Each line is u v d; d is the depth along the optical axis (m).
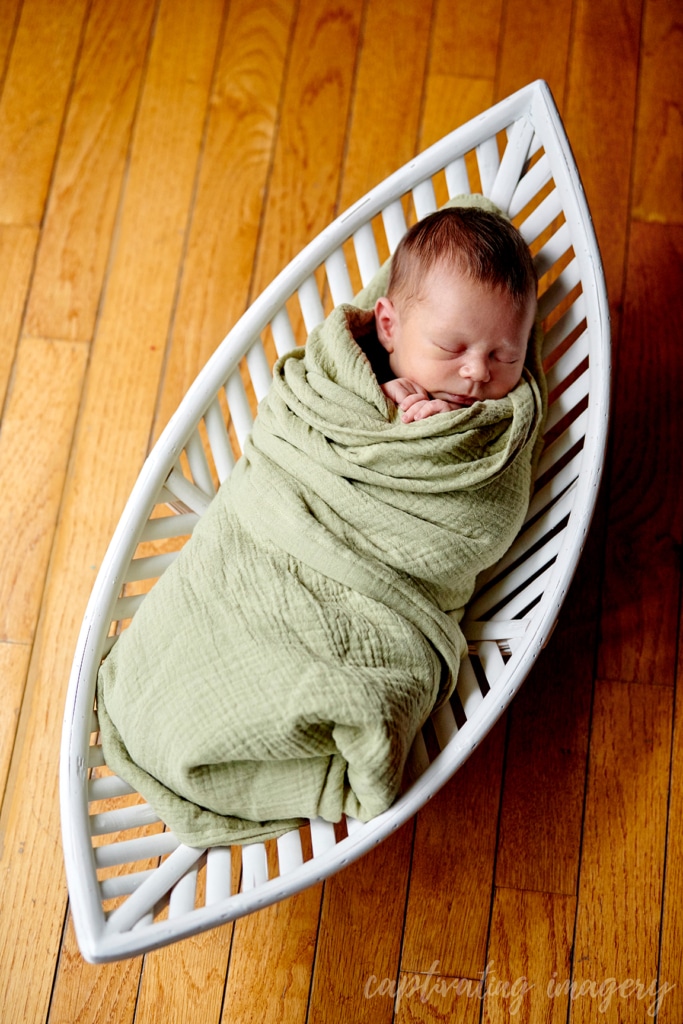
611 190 1.44
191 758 0.88
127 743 0.93
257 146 1.45
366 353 1.11
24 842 1.15
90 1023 1.08
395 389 1.03
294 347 1.12
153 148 1.45
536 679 1.24
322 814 0.92
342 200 1.44
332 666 0.88
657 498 1.31
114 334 1.37
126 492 1.31
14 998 1.09
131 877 0.92
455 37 1.50
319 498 0.97
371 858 1.16
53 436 1.32
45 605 1.25
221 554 0.96
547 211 1.12
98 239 1.41
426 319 1.01
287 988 1.11
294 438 0.99
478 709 0.95
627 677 1.24
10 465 1.31
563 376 1.11
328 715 0.85
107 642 1.01
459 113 1.47
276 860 1.17
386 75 1.48
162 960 1.11
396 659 0.93
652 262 1.41
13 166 1.43
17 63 1.47
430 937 1.13
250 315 1.08
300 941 1.12
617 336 1.38
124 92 1.47
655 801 1.19
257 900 0.85
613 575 1.28
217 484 1.33
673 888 1.16
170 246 1.41
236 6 1.50
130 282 1.39
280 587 0.93
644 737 1.22
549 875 1.16
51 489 1.30
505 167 1.12
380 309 1.07
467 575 1.01
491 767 1.20
